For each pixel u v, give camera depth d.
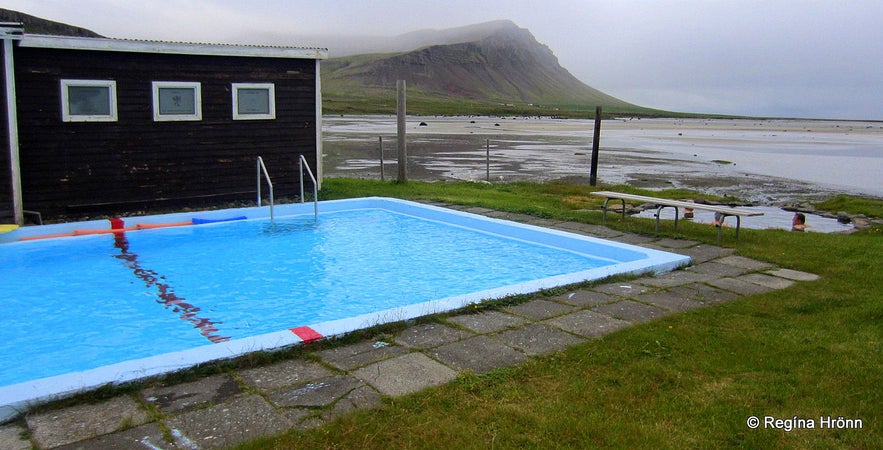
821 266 7.56
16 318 6.51
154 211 11.87
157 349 5.71
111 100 11.10
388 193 14.42
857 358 4.50
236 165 12.76
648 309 5.81
